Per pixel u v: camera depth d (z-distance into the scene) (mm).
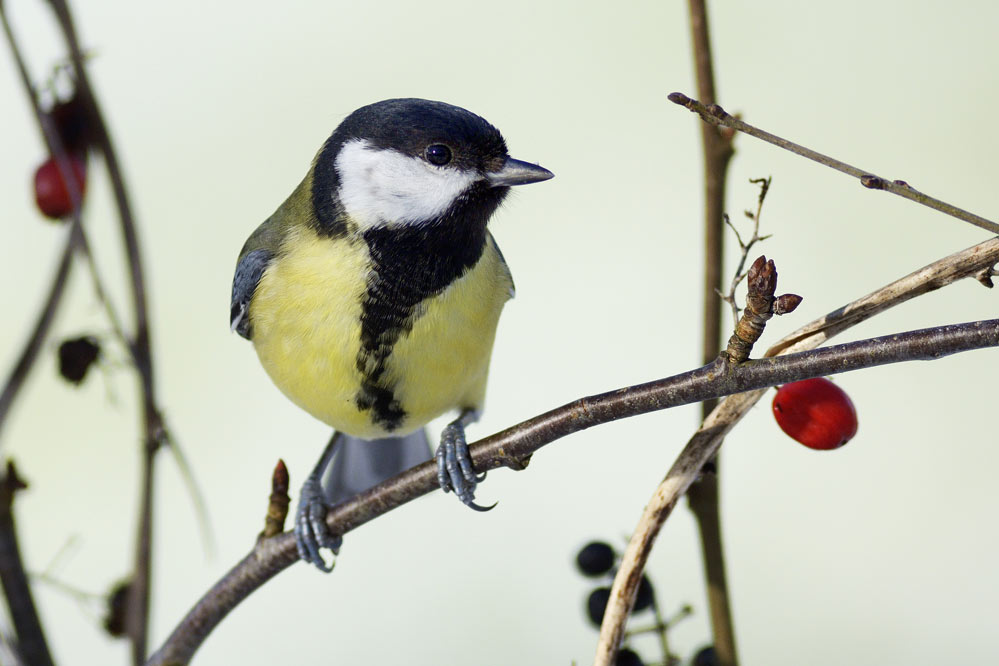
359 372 2617
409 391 2623
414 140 2611
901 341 2535
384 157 2611
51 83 2605
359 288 2611
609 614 2547
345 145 2615
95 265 2600
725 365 2543
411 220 2611
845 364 2537
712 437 2547
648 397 2551
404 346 2615
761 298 2535
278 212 2641
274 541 2580
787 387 2557
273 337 2623
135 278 2600
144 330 2598
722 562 2566
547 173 2613
